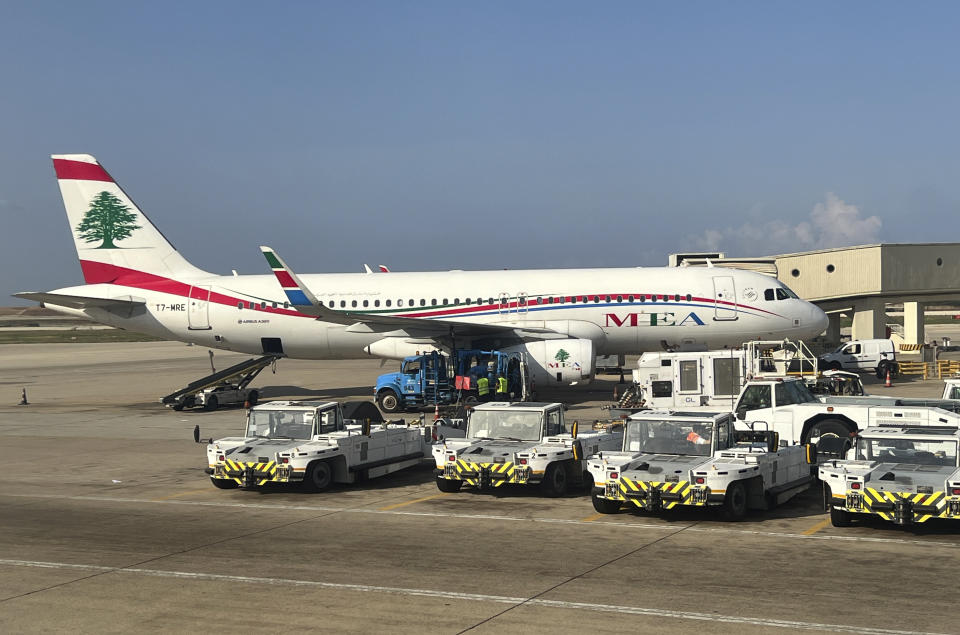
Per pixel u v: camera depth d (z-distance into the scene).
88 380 73.38
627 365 71.69
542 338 47.28
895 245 68.50
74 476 28.59
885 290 68.38
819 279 71.00
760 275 49.03
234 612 14.20
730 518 20.36
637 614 13.74
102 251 51.97
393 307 49.44
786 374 39.19
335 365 85.12
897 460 19.86
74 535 20.06
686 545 18.23
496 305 48.62
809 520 20.66
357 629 13.26
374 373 72.88
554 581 15.68
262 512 22.38
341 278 50.94
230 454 24.55
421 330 47.25
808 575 15.84
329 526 20.58
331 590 15.33
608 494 20.69
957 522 19.81
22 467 30.58
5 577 16.55
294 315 50.00
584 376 44.38
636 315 47.81
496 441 24.70
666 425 21.83
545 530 19.81
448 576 16.11
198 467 30.05
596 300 48.09
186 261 52.59
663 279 48.56
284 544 18.86
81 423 43.34
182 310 50.88
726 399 34.03
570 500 23.31
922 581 15.36
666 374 34.62
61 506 23.61
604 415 40.75
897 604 14.08
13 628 13.60
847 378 39.69
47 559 17.88
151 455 32.88
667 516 21.19
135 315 51.53
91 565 17.34
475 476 23.31
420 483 26.42
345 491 25.17
